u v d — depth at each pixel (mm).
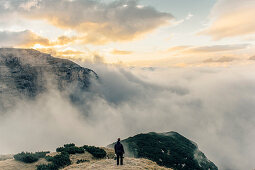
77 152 35281
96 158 34219
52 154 33094
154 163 27734
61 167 28656
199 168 76125
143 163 24625
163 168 24984
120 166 20953
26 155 29906
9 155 39344
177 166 71062
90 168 21547
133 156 71125
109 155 36562
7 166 27000
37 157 30344
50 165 27953
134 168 20500
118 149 21344
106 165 22266
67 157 31500
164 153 78688
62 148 36500
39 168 27078
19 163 28391
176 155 79375
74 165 25562
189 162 76938
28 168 27438
